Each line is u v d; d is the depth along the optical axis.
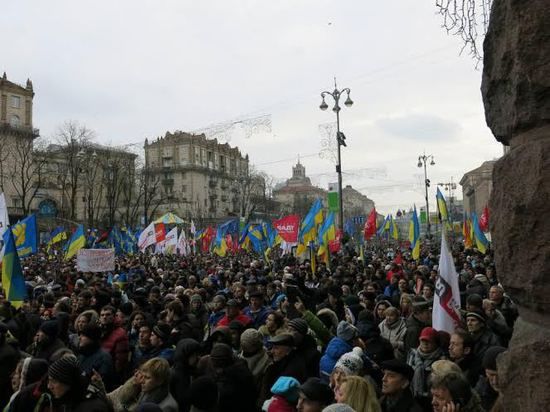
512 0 1.93
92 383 4.68
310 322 7.00
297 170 152.75
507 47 1.98
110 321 7.38
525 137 1.93
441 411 3.88
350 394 4.00
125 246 36.28
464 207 102.50
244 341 6.38
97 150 63.66
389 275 15.28
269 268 18.94
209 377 4.82
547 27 1.83
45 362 5.18
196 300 10.38
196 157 95.25
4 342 6.06
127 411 5.30
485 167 83.44
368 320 6.76
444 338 5.95
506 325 7.16
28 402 4.61
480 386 5.13
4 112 72.69
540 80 1.83
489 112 2.21
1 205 15.69
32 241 17.11
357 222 49.91
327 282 11.73
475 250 24.59
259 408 5.78
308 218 20.17
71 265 23.59
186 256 34.56
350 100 25.92
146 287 14.30
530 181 1.83
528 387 1.75
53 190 73.00
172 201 92.19
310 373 5.93
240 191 100.50
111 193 68.69
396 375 4.52
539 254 1.79
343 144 26.08
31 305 11.83
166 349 7.22
